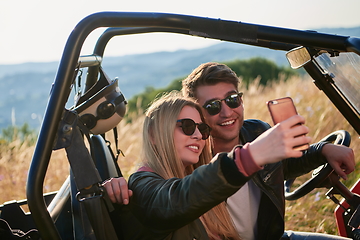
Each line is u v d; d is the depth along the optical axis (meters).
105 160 1.81
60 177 4.52
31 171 1.33
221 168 1.17
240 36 1.33
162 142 1.73
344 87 1.81
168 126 1.74
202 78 2.18
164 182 1.41
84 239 1.43
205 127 1.82
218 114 2.18
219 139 2.24
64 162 4.82
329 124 5.13
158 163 1.73
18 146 5.14
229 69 2.22
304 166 2.27
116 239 1.44
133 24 1.35
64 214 1.74
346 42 1.28
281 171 2.12
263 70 15.52
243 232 2.13
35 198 1.33
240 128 2.24
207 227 1.92
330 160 2.13
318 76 1.93
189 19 1.34
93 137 1.92
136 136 5.78
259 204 2.12
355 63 1.61
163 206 1.31
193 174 1.25
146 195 1.42
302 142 1.05
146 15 1.34
